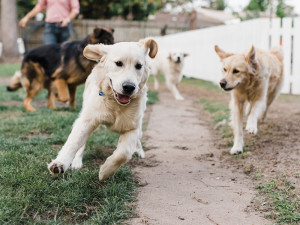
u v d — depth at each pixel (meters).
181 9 21.42
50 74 2.62
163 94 4.27
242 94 1.90
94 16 10.91
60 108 2.76
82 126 1.25
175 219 1.06
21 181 1.21
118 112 1.26
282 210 1.09
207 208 1.14
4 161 1.40
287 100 3.46
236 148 1.75
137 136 1.31
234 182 1.38
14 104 3.00
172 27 10.16
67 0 3.18
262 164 1.56
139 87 1.28
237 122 1.83
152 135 2.15
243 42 4.29
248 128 1.78
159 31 10.02
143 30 9.87
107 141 1.85
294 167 1.50
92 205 1.12
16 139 1.78
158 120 2.62
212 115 2.76
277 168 1.50
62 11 3.16
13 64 7.34
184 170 1.52
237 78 1.78
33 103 3.15
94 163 1.53
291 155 1.67
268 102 2.36
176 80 4.04
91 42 2.55
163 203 1.17
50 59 2.61
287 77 3.88
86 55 1.29
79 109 2.71
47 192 1.14
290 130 2.16
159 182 1.37
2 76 5.57
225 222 1.05
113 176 1.31
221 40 4.95
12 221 0.97
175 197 1.23
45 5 3.21
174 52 3.96
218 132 2.25
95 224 0.98
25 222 0.99
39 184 1.17
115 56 1.22
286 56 3.82
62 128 2.10
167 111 3.01
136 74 1.22
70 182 1.22
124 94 1.17
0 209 0.99
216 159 1.69
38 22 9.16
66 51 2.61
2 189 1.14
